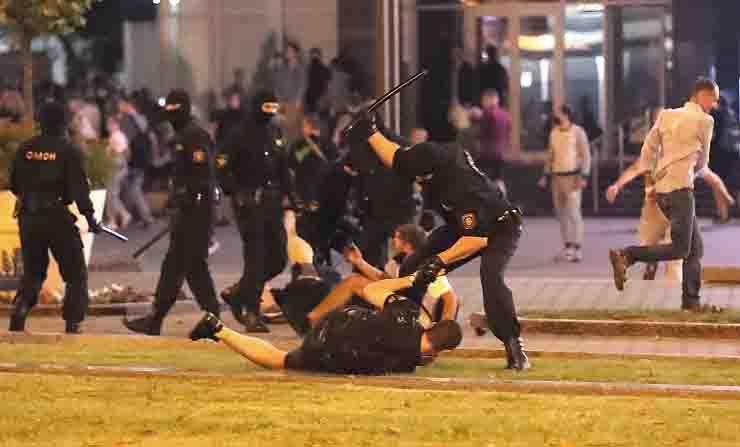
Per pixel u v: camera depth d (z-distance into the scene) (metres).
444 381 28.75
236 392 28.17
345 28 90.19
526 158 86.88
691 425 25.33
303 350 29.95
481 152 76.00
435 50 88.31
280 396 27.77
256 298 38.25
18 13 47.22
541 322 37.69
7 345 34.91
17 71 90.81
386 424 25.34
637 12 85.75
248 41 91.31
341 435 24.62
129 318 40.91
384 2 49.41
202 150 37.31
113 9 91.75
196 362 31.80
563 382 28.80
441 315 32.50
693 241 39.44
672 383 29.14
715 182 39.75
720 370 31.02
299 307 34.59
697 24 84.31
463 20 88.12
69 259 36.75
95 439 24.53
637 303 42.84
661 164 39.16
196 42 91.56
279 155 38.66
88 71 92.06
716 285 46.72
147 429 25.17
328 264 39.28
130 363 31.69
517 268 56.81
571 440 24.28
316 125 52.09
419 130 64.62
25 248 36.72
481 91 86.31
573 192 59.12
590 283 47.78
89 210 36.69
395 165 30.45
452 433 24.72
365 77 89.62
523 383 28.58
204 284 37.56
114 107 81.88
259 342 30.36
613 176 80.94
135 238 69.06
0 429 25.28
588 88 86.56
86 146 46.09
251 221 38.28
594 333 37.47
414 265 31.39
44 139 36.50
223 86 91.38
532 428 25.05
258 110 38.59
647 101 85.62
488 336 37.19
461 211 30.17
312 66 85.12
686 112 39.22
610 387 28.25
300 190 51.38
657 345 35.69
